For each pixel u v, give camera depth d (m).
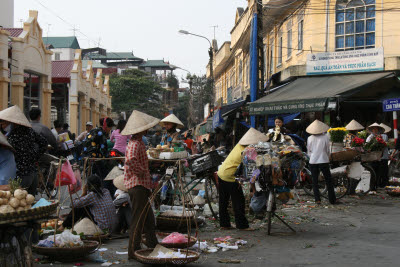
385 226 7.69
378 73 17.50
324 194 11.45
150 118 5.79
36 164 6.28
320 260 5.50
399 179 13.50
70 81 28.33
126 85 67.62
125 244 6.55
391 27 17.53
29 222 4.30
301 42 20.48
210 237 6.99
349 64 17.92
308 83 18.19
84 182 6.91
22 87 20.62
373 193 11.98
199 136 40.16
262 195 7.49
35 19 21.91
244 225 7.48
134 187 5.65
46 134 7.73
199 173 7.84
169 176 6.12
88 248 5.52
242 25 29.39
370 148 11.43
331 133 11.34
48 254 5.46
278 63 24.02
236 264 5.39
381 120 18.14
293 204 10.36
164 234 6.88
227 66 40.22
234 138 22.94
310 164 10.32
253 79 18.09
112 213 6.97
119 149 9.47
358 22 18.30
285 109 16.25
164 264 5.30
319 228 7.64
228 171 7.43
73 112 28.27
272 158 7.15
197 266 5.31
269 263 5.41
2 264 4.27
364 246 6.22
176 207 8.44
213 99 35.22
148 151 8.12
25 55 20.92
